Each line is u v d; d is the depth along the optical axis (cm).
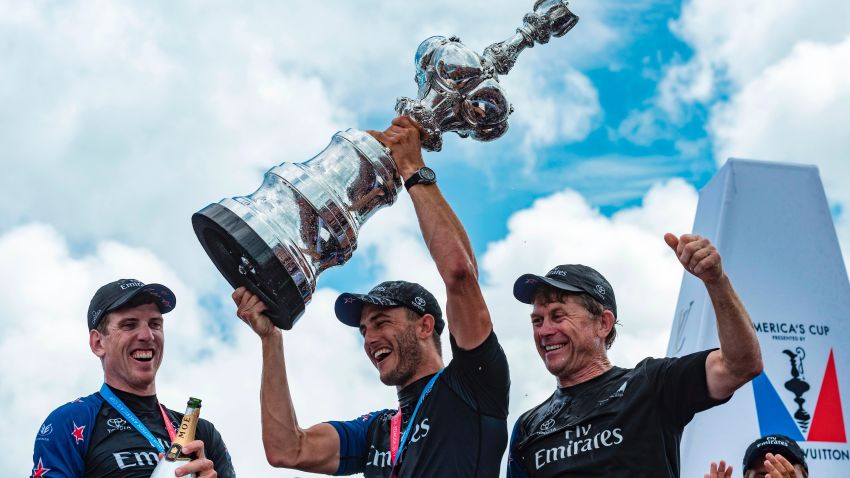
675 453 489
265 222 427
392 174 469
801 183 704
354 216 457
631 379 501
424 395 528
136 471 531
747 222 692
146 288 571
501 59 504
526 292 549
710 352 487
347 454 562
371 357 564
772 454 566
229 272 446
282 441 535
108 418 547
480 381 505
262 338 534
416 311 562
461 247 490
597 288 540
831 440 645
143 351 568
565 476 487
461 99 496
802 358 663
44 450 527
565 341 528
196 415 473
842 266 687
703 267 455
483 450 500
